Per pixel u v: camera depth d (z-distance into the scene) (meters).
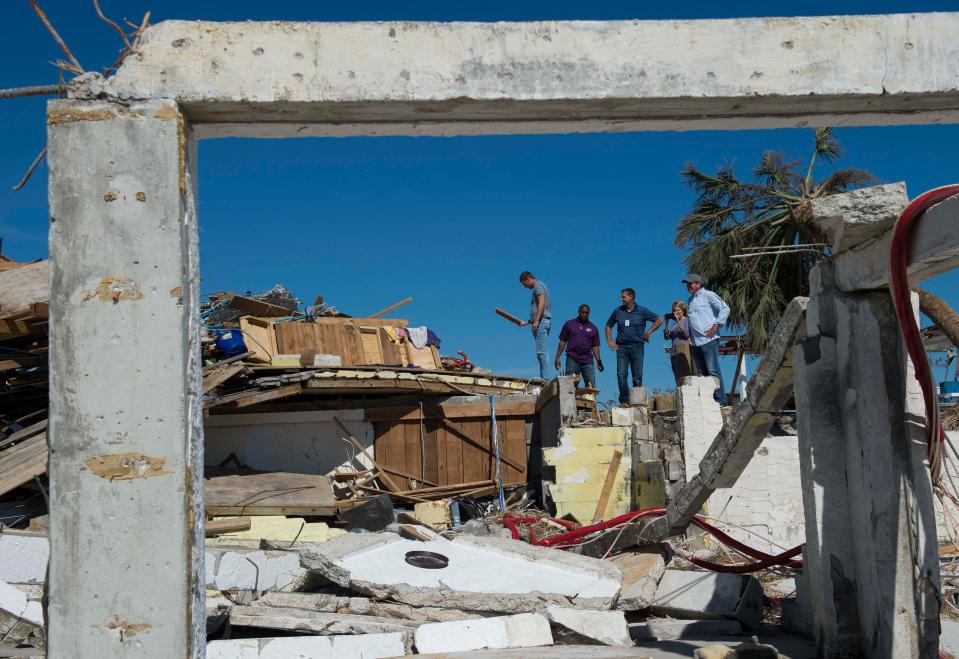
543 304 15.98
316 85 3.92
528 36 4.02
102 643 3.61
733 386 11.43
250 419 14.20
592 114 4.19
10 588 7.11
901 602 5.30
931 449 5.31
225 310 16.67
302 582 7.57
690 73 4.03
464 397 15.06
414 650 5.96
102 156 3.77
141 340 3.71
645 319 14.66
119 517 3.65
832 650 5.63
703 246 19.06
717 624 7.05
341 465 14.49
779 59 4.05
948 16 4.12
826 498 5.77
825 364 5.88
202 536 3.89
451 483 14.73
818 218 5.46
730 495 11.10
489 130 4.35
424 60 3.98
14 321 9.77
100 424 3.68
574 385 13.85
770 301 17.94
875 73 4.05
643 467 12.57
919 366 5.11
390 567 7.04
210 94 3.86
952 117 4.36
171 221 3.76
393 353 16.19
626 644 6.36
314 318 16.06
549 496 13.22
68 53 3.90
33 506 9.98
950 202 4.60
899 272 4.99
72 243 3.73
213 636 6.36
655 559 8.05
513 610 6.55
